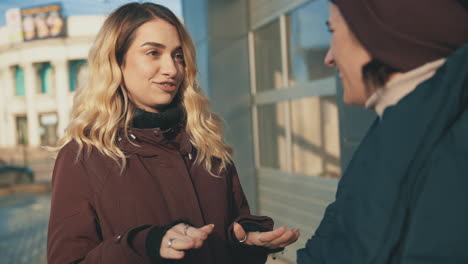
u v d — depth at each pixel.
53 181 1.15
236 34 4.57
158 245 0.87
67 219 1.07
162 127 1.30
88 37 25.52
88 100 1.25
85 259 0.98
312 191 3.54
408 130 0.51
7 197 11.82
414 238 0.47
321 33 3.36
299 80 3.77
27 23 25.92
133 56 1.24
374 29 0.55
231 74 4.57
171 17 1.29
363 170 0.56
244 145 4.61
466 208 0.46
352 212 0.55
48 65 26.28
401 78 0.55
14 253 5.31
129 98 1.30
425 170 0.50
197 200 1.22
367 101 0.62
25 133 27.09
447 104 0.49
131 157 1.19
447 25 0.51
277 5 3.99
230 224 1.34
